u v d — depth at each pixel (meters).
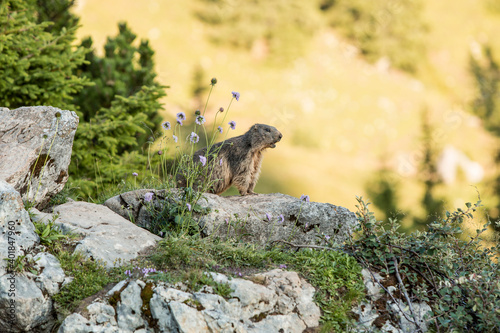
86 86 30.17
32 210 14.62
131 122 26.14
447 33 85.12
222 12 86.94
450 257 14.25
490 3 91.44
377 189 53.59
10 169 14.12
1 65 23.72
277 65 80.75
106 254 13.64
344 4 86.00
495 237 15.84
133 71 31.78
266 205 16.75
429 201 51.84
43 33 25.97
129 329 11.92
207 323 11.89
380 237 15.22
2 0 24.86
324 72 79.56
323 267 14.49
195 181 18.64
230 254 14.33
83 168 25.66
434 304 13.96
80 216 15.09
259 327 12.52
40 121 15.62
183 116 16.23
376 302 13.92
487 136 70.00
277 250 15.23
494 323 12.88
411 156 62.12
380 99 75.38
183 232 15.03
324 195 56.03
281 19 84.25
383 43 82.75
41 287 12.44
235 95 16.52
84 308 12.09
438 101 76.88
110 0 87.06
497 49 85.62
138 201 16.41
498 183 59.28
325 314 13.27
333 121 70.88
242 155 19.50
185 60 79.06
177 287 12.55
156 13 86.06
